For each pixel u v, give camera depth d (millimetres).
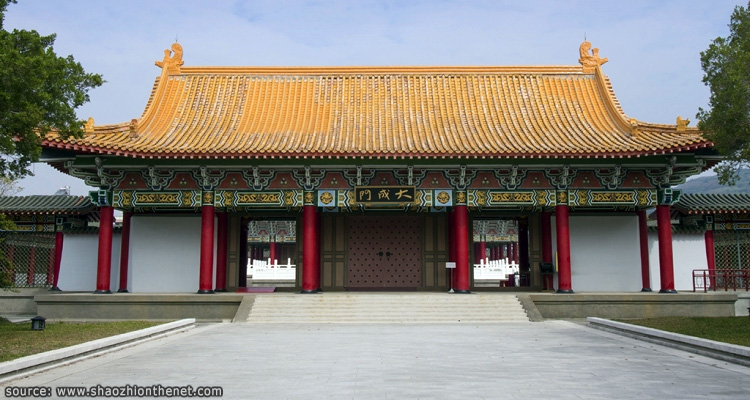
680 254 36656
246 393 13211
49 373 15664
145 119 34656
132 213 35719
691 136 30781
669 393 13328
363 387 13805
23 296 35156
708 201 36406
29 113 19359
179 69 39406
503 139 32844
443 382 14398
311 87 39156
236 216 37281
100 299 31219
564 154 30672
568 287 32719
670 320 28922
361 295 31641
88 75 21891
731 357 17531
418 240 38031
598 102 37438
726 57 23109
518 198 33469
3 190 44812
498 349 20000
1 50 18922
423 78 39906
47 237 36844
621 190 33562
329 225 38031
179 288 35094
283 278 56344
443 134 34062
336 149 30828
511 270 53281
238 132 34406
